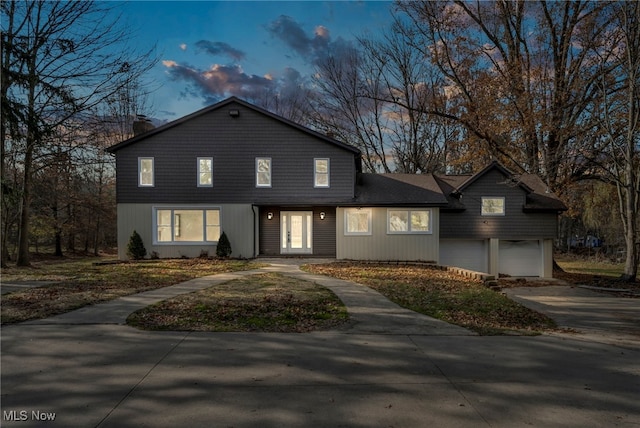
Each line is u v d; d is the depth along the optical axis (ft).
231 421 11.10
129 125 103.04
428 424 11.03
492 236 66.33
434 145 107.04
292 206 63.10
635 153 54.39
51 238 96.43
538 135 75.05
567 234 147.33
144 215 60.95
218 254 59.41
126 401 12.30
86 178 88.22
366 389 13.44
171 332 20.30
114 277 39.58
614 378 14.87
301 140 62.08
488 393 13.24
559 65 74.49
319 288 33.27
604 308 34.09
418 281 39.11
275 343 18.67
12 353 16.80
